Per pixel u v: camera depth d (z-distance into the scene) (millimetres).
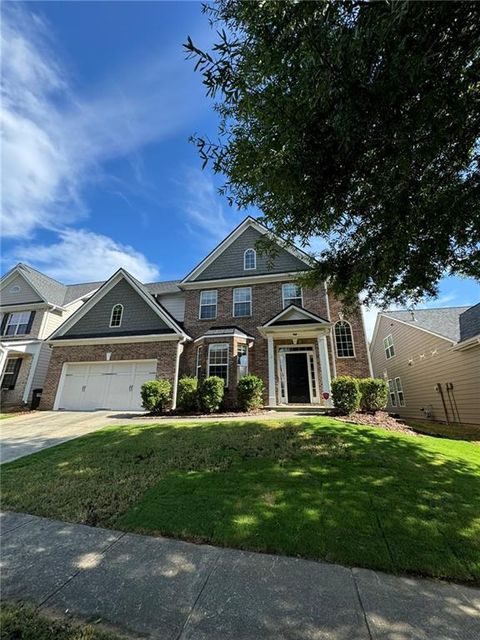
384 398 10492
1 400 16359
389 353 20844
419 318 17266
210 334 12719
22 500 4461
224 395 11750
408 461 5414
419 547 3068
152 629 2156
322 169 3242
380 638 2045
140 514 3889
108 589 2600
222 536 3348
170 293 16797
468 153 3742
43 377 17453
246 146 3266
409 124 2756
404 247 4301
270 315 14188
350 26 2291
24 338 17938
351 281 5238
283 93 2637
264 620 2213
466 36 2332
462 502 3953
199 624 2191
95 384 13570
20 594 2572
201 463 5473
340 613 2277
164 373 12789
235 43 2441
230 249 16172
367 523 3477
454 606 2365
